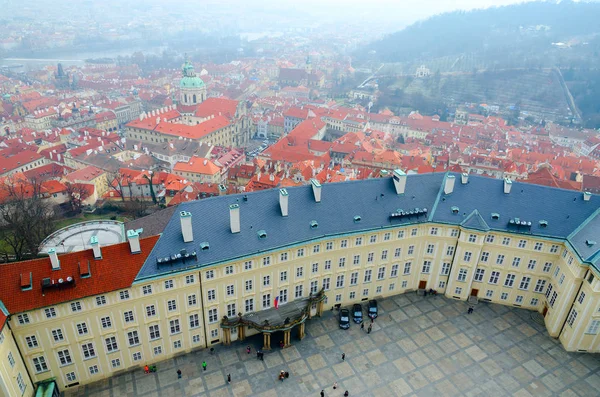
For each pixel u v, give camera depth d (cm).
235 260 8312
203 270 8125
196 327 8731
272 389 8231
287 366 8731
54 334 7362
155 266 7831
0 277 6969
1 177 18625
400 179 10019
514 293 10281
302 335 9400
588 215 9475
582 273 8619
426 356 9075
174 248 8100
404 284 10725
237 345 9162
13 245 11838
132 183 17738
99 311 7562
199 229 8438
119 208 16362
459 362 8950
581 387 8438
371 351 9162
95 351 7906
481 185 10294
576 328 8869
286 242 8819
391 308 10325
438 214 10000
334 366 8781
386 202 10012
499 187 10200
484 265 10144
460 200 10175
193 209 8612
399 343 9375
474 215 9825
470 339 9500
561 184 15825
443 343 9394
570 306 9075
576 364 8925
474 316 10125
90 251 7619
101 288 7388
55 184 17025
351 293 10244
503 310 10325
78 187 16862
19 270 7119
